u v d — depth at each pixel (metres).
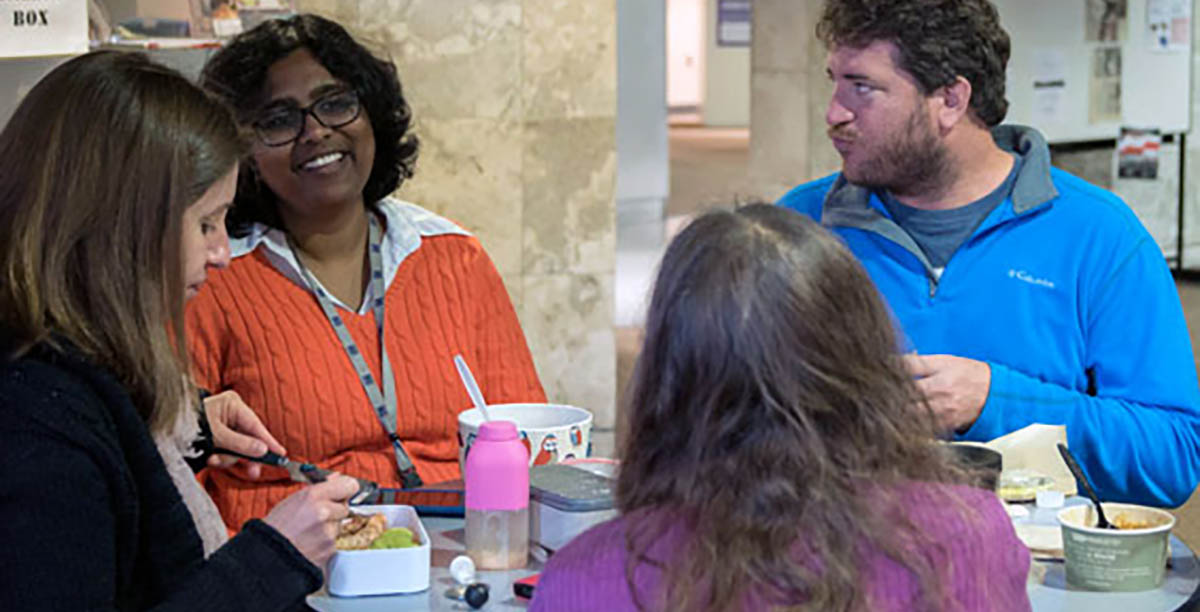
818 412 1.29
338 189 2.53
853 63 2.34
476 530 1.98
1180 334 2.41
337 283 2.61
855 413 1.29
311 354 2.53
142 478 1.65
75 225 1.60
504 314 2.75
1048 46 8.14
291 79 2.52
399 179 2.72
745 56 21.88
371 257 2.62
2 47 2.62
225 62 2.54
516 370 2.73
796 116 7.57
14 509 1.54
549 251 5.24
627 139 10.94
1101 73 8.38
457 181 5.09
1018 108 8.09
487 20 5.02
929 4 2.28
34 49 2.65
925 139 2.36
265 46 2.53
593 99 5.18
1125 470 2.33
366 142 2.58
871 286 1.33
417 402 2.57
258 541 1.74
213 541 1.83
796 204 2.71
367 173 2.60
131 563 1.65
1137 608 1.83
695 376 1.30
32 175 1.60
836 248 1.32
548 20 5.09
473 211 5.12
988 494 1.38
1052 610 1.83
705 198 1.47
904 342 1.38
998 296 2.45
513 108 5.09
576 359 5.36
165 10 3.08
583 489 2.01
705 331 1.29
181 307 1.68
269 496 2.43
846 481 1.28
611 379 5.41
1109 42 8.36
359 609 1.84
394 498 2.25
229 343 2.54
